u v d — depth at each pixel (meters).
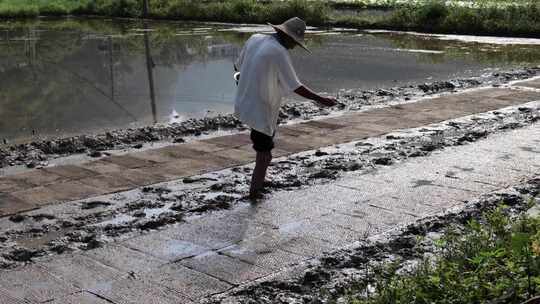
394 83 13.50
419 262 4.75
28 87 13.50
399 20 26.20
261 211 5.91
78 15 34.84
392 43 21.16
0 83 13.95
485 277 3.98
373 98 11.61
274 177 6.91
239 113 6.09
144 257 4.95
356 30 25.83
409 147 8.07
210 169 7.26
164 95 12.59
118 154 8.03
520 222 4.79
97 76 14.82
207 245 5.16
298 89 5.94
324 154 7.80
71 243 5.22
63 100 12.20
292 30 6.06
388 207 5.97
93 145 8.45
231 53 18.09
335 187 6.57
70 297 4.31
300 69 15.48
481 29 24.42
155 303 4.23
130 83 13.94
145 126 9.87
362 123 9.43
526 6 25.59
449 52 18.69
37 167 7.50
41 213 5.89
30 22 30.30
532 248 3.87
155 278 4.59
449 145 8.13
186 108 11.39
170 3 32.91
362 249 5.06
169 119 10.52
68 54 18.38
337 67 15.77
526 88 12.20
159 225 5.60
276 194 6.39
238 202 6.16
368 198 6.23
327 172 7.02
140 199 6.27
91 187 6.62
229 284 4.50
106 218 5.79
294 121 9.78
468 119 9.62
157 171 7.18
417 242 5.05
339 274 4.65
